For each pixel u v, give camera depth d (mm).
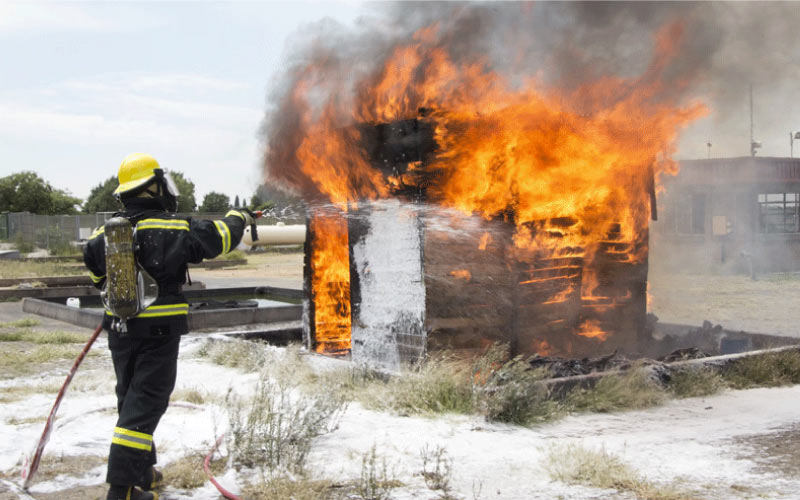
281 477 4023
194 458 4430
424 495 3795
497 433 5027
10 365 8312
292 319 13352
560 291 7633
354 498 3756
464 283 6781
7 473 4227
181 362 8055
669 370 6500
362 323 7188
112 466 3512
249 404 5656
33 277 20969
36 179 68625
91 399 6254
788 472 4160
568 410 5617
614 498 3732
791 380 6996
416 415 5516
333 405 5113
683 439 4898
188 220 3742
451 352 6648
